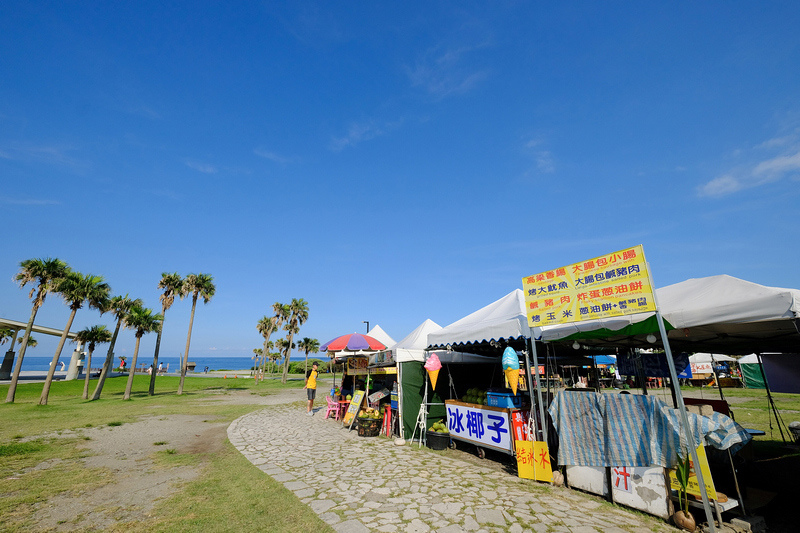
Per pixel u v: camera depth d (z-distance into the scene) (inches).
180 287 1202.0
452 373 465.1
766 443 419.2
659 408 215.0
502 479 276.8
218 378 2107.5
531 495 241.1
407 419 432.1
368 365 551.2
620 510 216.7
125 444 411.5
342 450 377.7
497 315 353.4
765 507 228.4
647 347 382.0
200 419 605.0
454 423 387.2
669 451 206.4
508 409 317.1
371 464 322.0
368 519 203.5
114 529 192.4
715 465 304.2
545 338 294.7
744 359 1051.9
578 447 252.7
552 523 197.9
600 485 238.2
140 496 243.1
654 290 220.7
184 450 384.5
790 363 425.7
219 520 203.0
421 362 450.9
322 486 261.7
